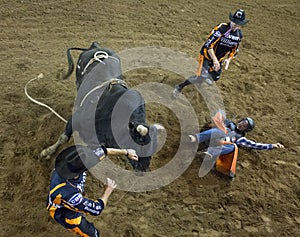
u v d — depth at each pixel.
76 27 7.94
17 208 4.47
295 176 5.33
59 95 6.03
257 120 6.23
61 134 5.25
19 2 8.51
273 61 7.79
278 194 5.07
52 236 4.25
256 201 4.94
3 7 8.27
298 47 8.38
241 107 6.45
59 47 7.27
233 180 5.16
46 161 4.96
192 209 4.75
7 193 4.62
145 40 7.79
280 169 5.40
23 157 5.02
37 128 5.41
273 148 5.45
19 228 4.28
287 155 5.64
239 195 4.98
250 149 5.65
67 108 5.75
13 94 5.92
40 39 7.46
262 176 5.28
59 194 3.45
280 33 8.80
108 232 4.36
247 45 8.20
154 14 8.76
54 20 8.09
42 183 4.73
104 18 8.36
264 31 8.78
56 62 6.83
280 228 4.67
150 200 4.78
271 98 6.74
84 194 4.73
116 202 4.70
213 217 4.70
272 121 6.25
